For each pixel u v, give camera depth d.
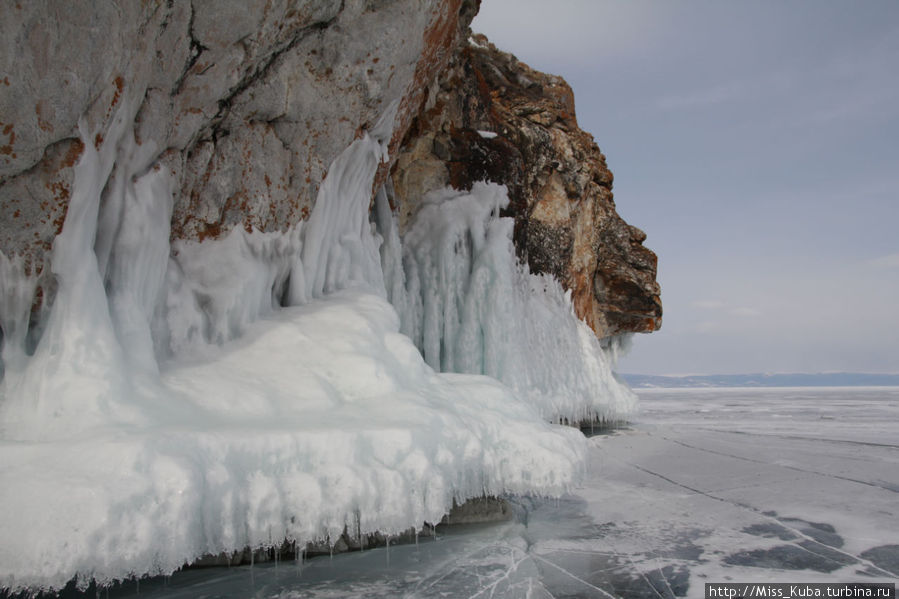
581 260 12.19
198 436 2.85
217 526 2.76
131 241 3.41
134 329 3.35
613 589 3.67
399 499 3.29
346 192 5.18
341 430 3.30
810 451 9.64
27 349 3.09
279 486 2.99
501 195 8.76
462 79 8.87
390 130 5.41
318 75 4.34
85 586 2.36
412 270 8.05
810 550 4.56
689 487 6.91
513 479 4.05
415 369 4.38
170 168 3.74
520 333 8.59
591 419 11.21
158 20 3.17
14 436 2.78
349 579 3.58
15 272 2.98
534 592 3.54
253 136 4.23
